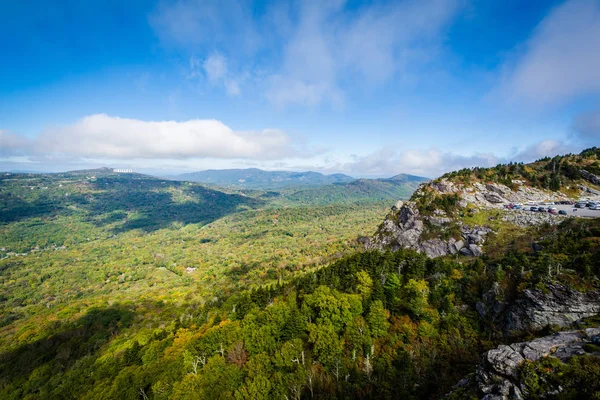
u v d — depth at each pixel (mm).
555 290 54781
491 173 134875
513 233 92125
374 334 67375
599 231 64500
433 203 121125
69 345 118875
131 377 70250
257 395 56375
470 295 71500
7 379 104688
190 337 84062
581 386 31703
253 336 70375
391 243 122562
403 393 53656
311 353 66562
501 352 42344
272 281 180250
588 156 139375
